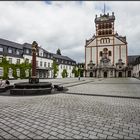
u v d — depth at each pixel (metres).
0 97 11.44
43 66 57.34
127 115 6.43
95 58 70.50
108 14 70.38
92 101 9.64
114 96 11.74
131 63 78.94
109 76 67.06
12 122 5.57
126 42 66.44
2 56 41.16
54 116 6.29
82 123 5.43
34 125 5.25
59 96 11.81
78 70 81.25
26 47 50.56
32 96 11.85
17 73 45.59
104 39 69.56
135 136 4.36
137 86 20.95
